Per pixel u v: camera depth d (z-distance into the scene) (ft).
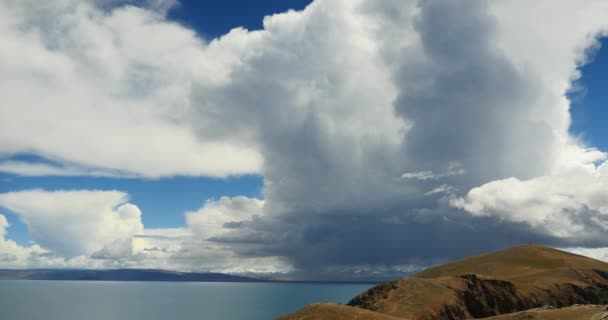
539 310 302.86
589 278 612.29
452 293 452.76
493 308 469.57
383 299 439.22
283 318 323.37
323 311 322.96
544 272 637.71
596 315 252.21
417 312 402.11
